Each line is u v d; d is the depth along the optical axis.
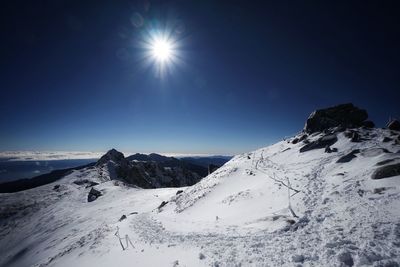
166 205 46.44
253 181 33.78
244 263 12.74
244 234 17.62
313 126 47.50
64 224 72.81
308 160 33.34
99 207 82.56
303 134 48.09
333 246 12.20
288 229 16.36
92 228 55.75
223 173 43.81
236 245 15.55
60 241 55.53
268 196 25.73
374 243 11.45
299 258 11.79
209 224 23.64
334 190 20.73
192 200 38.16
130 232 26.72
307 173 28.23
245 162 44.56
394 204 14.87
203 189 40.91
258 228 18.19
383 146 28.70
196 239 18.92
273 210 21.58
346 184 20.91
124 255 18.78
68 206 97.19
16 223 96.25
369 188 18.56
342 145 33.78
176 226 26.09
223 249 15.30
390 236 11.70
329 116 46.84
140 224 30.95
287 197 23.41
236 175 39.78
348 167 25.38
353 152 28.39
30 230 82.06
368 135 34.91
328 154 32.53
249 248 14.57
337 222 15.11
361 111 46.31
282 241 14.55
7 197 128.38
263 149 52.41
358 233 12.84
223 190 36.09
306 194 22.39
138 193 94.50
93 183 144.38
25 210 107.19
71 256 24.19
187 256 15.52
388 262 9.76
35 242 66.12
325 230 14.52
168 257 16.19
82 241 30.86
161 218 33.59
